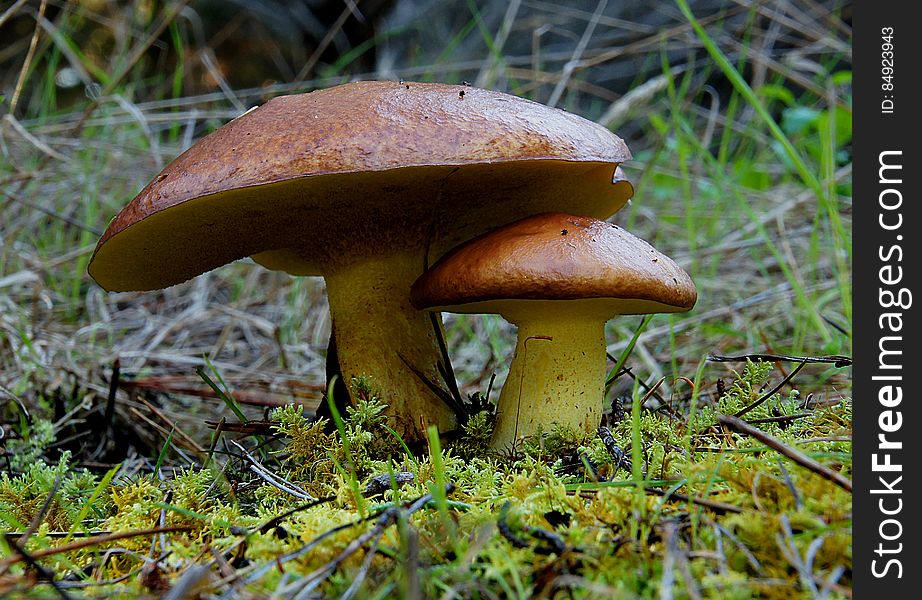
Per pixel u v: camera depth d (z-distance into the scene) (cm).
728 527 15
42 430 23
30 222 38
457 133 18
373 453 21
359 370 21
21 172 33
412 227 21
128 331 35
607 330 34
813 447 18
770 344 31
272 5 67
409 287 22
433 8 76
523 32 77
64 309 35
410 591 13
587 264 18
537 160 18
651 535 15
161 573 15
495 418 21
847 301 29
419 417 21
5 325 29
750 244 37
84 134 41
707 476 16
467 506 16
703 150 36
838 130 42
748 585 14
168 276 23
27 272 31
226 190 18
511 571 14
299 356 34
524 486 17
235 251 22
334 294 22
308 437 20
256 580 14
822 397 25
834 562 14
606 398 28
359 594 14
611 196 23
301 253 22
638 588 14
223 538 16
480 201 21
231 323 33
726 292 38
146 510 17
